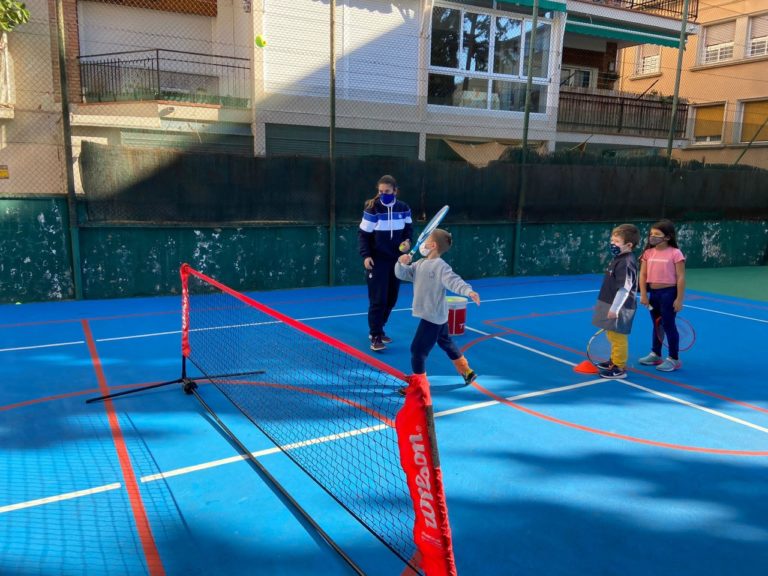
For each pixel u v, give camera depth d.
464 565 2.95
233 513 3.37
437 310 5.17
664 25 18.86
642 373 6.32
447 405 5.21
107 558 2.96
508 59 16.41
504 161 13.54
